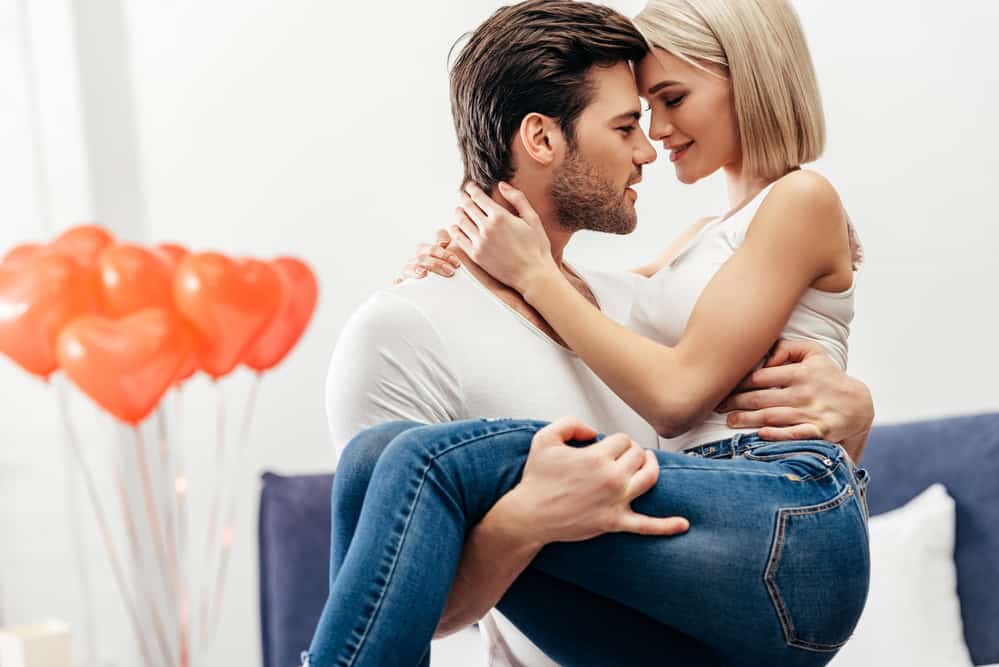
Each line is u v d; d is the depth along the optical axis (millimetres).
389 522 1235
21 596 3422
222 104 3561
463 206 1674
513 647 1645
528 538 1288
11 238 3463
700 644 1424
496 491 1312
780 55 1650
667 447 1701
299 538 2998
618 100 1661
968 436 2902
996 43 3008
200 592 3557
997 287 3043
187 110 3562
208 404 3551
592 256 3283
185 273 2939
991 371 3057
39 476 3453
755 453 1505
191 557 3561
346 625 1196
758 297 1557
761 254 1576
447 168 3510
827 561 1356
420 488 1256
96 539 3516
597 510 1288
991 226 3037
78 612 3498
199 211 3557
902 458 2914
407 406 1561
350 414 1592
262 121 3553
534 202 1699
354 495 1345
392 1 3520
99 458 3506
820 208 1585
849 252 1672
